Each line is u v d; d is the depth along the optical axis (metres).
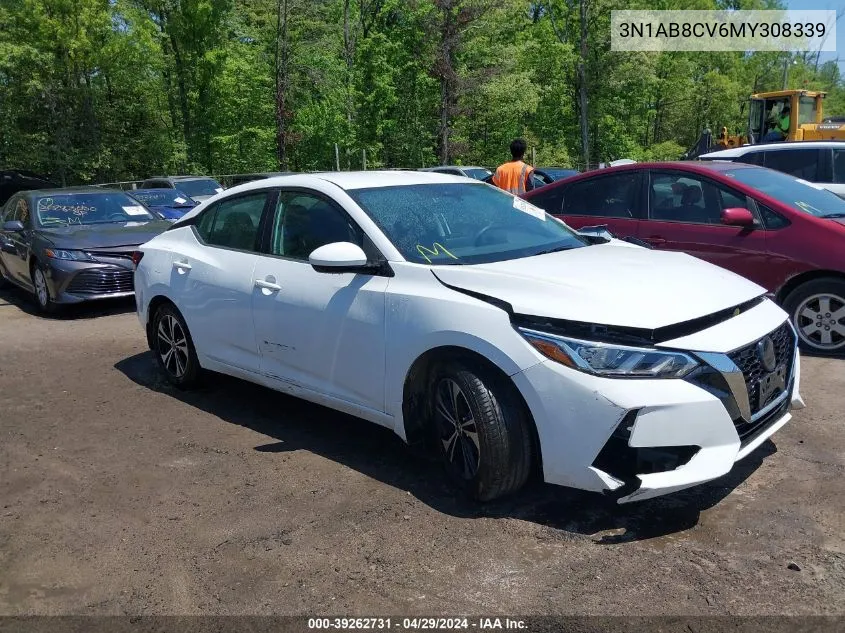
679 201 6.55
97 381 6.00
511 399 3.34
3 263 10.24
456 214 4.33
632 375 3.05
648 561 3.03
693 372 3.09
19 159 31.98
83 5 29.80
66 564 3.19
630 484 3.07
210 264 4.99
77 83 32.03
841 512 3.37
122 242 8.77
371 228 4.03
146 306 5.64
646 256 4.02
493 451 3.35
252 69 35.12
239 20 36.12
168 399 5.46
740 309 3.49
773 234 5.95
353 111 35.81
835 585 2.81
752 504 3.47
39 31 29.55
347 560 3.13
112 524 3.53
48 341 7.50
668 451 3.07
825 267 5.70
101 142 33.34
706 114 51.75
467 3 33.50
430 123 37.78
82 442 4.64
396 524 3.42
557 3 40.25
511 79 35.44
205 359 5.15
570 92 41.69
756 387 3.32
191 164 35.25
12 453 4.49
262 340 4.59
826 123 20.59
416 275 3.75
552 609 2.74
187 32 34.00
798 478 3.73
